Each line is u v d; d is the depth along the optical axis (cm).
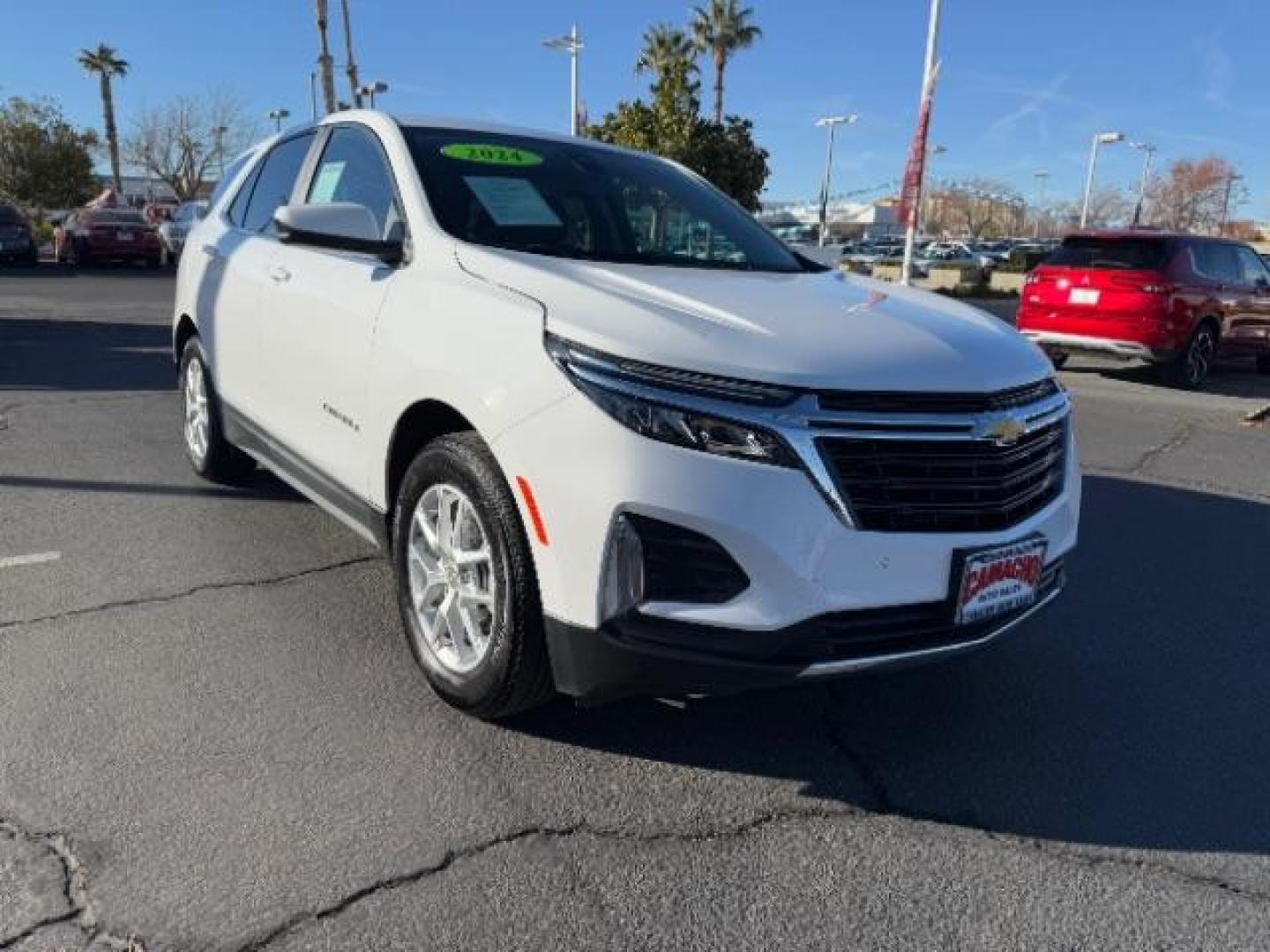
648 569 262
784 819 283
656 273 337
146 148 5928
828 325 295
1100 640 419
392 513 349
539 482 272
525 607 287
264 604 405
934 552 275
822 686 362
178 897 239
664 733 323
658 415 259
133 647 363
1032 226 9962
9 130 4497
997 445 284
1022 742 332
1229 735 342
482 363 293
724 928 239
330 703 330
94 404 780
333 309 374
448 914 239
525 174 398
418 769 296
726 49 4006
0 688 330
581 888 250
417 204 361
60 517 501
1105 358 1220
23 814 266
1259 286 1304
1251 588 486
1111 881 263
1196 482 699
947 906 250
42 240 3853
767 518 257
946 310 350
